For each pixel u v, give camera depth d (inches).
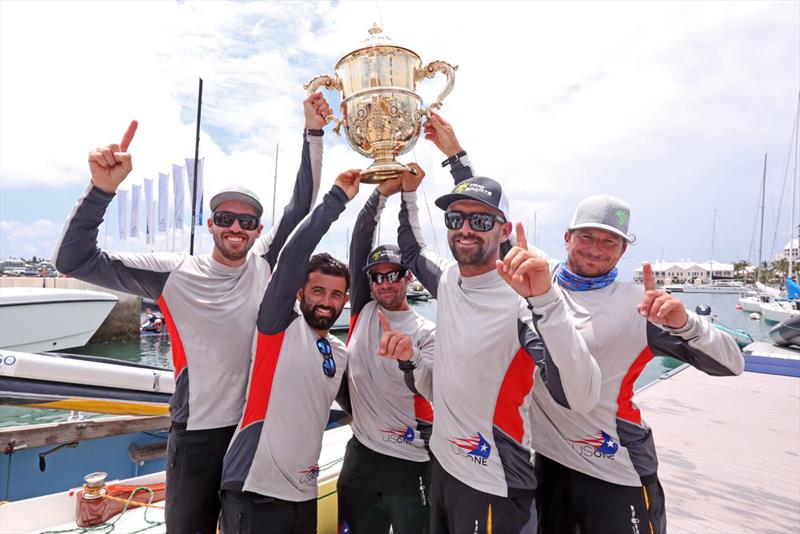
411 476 83.7
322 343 76.3
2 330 447.8
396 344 72.3
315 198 84.8
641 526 63.4
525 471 61.9
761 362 298.4
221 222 70.6
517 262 51.4
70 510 100.7
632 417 65.9
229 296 73.9
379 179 76.1
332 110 81.3
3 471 145.3
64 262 66.2
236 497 66.8
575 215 70.4
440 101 80.5
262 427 69.1
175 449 71.0
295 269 69.1
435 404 67.6
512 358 61.7
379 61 73.7
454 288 69.4
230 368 72.6
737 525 112.5
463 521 61.1
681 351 60.7
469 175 85.4
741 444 166.4
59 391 107.1
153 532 90.4
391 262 87.4
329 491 110.6
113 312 628.1
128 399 116.4
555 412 69.1
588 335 65.0
